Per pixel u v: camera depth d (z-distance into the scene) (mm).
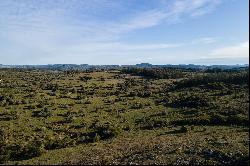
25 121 83312
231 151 47125
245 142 52750
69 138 69312
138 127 78625
